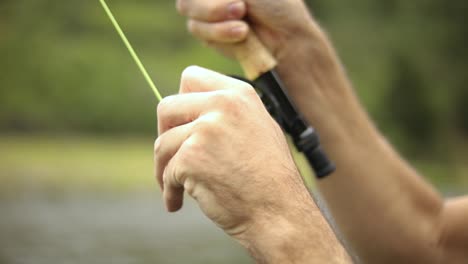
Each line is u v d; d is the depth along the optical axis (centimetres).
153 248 723
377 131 214
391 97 2953
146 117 2847
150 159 1988
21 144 2164
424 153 2850
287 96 165
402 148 2847
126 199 1341
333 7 3772
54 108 2881
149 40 3294
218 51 178
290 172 116
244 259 655
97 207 1204
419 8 3797
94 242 762
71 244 736
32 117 2783
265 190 113
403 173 209
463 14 3778
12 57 3091
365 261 208
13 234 812
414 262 208
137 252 689
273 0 185
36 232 844
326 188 205
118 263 612
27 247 700
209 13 169
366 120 207
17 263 600
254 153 113
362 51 3538
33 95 2934
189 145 112
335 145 200
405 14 3791
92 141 2520
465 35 3719
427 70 3422
